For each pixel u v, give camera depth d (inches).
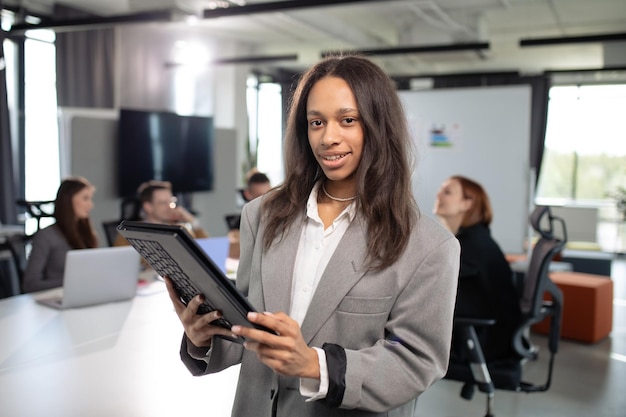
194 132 250.5
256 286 41.8
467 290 96.3
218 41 341.1
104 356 73.2
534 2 253.4
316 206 41.9
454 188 103.6
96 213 215.6
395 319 38.0
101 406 58.5
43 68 248.7
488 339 95.8
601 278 191.6
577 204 384.2
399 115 39.7
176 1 180.4
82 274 94.2
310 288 40.1
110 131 219.9
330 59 41.4
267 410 40.6
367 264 38.2
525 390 97.0
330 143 38.4
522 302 108.4
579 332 180.5
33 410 57.1
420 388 36.8
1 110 223.3
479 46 251.3
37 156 247.3
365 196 39.1
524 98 210.5
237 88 359.9
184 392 62.6
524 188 210.8
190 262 32.8
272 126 410.0
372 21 297.9
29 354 73.5
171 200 164.6
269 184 194.7
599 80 385.1
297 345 33.3
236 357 43.8
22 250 185.2
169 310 95.5
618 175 384.8
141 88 298.0
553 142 398.6
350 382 34.6
